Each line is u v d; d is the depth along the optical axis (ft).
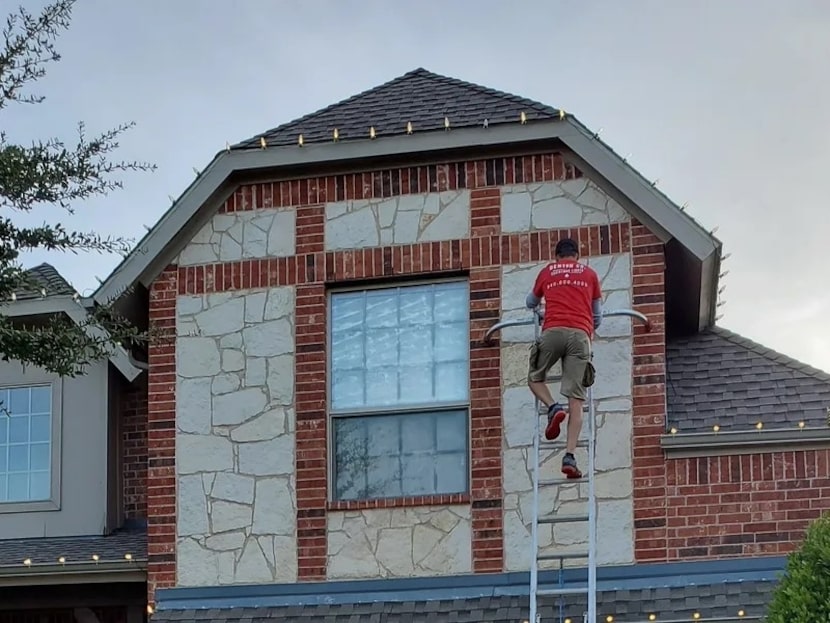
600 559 42.29
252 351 45.80
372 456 44.73
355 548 43.75
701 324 48.39
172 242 46.73
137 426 53.01
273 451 44.96
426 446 44.50
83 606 48.93
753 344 46.96
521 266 44.62
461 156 45.65
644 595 41.65
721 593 41.24
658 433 42.75
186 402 45.85
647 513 42.32
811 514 41.68
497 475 43.34
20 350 39.63
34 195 40.14
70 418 52.13
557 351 40.68
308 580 43.83
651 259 43.93
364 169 46.21
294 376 45.34
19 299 50.96
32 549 49.78
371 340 45.50
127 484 52.60
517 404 43.68
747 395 44.14
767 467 42.11
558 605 41.96
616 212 44.45
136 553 47.26
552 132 44.57
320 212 46.26
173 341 46.19
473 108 46.62
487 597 42.57
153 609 44.52
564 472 39.93
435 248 45.24
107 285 46.11
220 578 44.45
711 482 42.24
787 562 38.32
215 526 44.86
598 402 43.21
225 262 46.50
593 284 41.52
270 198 46.70
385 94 49.11
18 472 52.37
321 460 44.57
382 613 42.80
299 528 44.24
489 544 42.96
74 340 40.34
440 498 43.55
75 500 51.47
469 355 44.34
